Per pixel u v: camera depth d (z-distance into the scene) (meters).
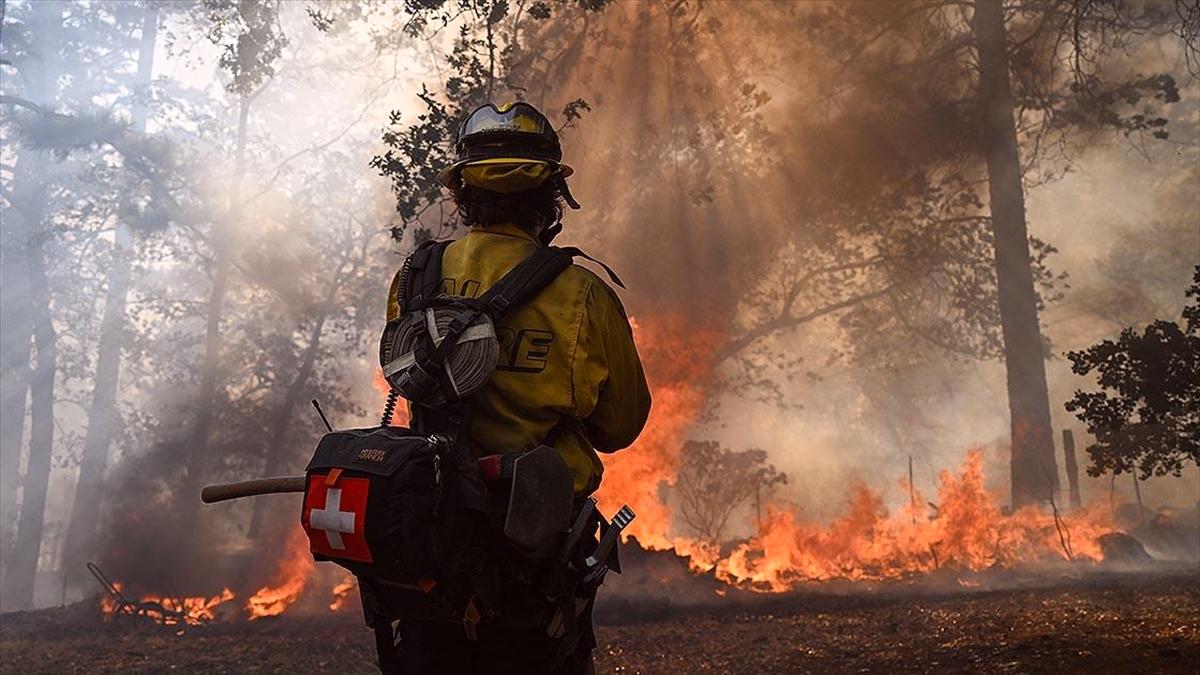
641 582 14.10
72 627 17.36
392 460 2.25
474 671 2.49
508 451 2.43
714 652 9.39
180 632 15.18
